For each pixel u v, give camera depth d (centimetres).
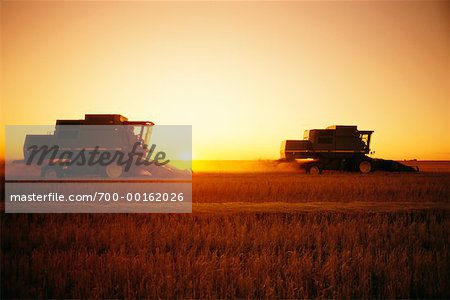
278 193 1584
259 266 721
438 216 1216
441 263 731
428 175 2680
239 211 1215
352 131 3044
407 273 694
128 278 679
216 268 721
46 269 726
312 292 664
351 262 757
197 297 623
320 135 3045
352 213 1208
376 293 661
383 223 1037
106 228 1022
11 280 677
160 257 767
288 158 3067
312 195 1549
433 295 646
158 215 1179
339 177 2420
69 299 626
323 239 927
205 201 1420
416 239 923
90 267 736
